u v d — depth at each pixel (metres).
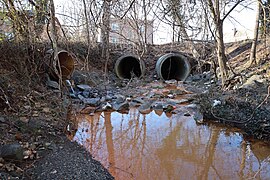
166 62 15.44
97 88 10.60
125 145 5.41
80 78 10.86
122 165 4.43
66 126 5.76
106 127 6.59
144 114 7.82
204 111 7.11
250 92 7.45
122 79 13.43
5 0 5.53
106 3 4.93
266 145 5.22
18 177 3.39
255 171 4.23
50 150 4.39
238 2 7.68
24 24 6.20
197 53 13.03
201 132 6.14
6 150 3.74
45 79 8.58
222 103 6.96
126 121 7.15
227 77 9.14
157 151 5.11
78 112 7.43
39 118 5.75
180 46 15.79
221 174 4.16
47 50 8.54
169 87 12.06
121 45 15.44
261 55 10.64
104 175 3.88
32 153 4.08
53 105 6.77
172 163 4.56
